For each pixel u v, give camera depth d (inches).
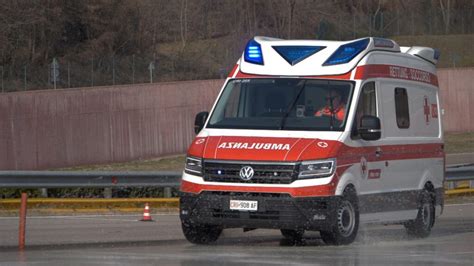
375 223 891.4
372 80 897.5
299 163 793.6
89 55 3189.0
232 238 960.3
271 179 794.2
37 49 3159.5
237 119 863.7
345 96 858.8
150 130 2642.7
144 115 2623.0
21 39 3120.1
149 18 3533.5
